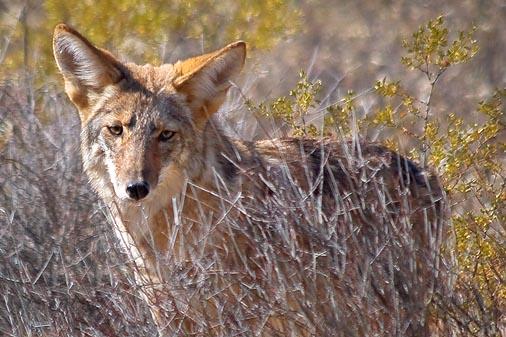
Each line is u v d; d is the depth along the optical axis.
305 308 10.52
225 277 10.84
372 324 10.66
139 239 11.80
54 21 20.05
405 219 10.95
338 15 24.31
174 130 11.89
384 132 15.67
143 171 11.60
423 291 10.73
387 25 23.81
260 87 20.11
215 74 12.12
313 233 10.58
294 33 21.88
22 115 14.95
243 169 11.46
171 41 20.31
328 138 12.81
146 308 11.18
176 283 10.87
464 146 12.87
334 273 10.66
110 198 12.11
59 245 12.00
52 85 17.45
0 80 17.16
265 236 10.69
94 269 11.81
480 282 11.84
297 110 13.73
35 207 12.98
